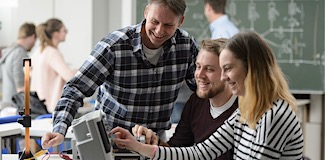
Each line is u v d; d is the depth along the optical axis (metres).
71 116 2.33
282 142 2.00
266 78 2.00
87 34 6.00
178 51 2.64
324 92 5.41
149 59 2.57
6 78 5.42
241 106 2.08
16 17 6.25
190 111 2.63
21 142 3.87
